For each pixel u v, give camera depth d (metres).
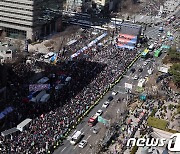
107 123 176.00
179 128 177.75
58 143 156.50
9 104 180.88
